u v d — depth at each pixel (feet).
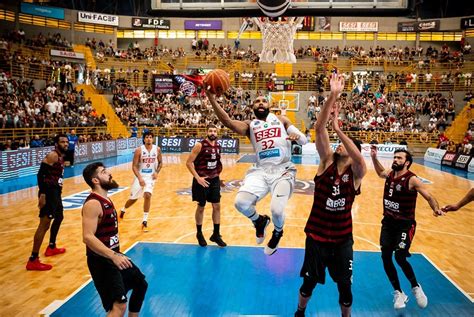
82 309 16.37
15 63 87.04
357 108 101.91
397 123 97.19
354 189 13.84
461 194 46.32
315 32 129.29
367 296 18.24
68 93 89.45
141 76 112.06
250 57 121.49
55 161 21.40
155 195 42.91
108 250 12.40
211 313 16.28
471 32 122.62
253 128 15.53
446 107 101.30
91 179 13.15
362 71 117.39
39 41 106.83
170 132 98.32
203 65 120.67
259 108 15.49
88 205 12.84
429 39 128.26
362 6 21.40
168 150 94.89
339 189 13.65
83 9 134.72
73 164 66.23
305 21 127.54
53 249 23.31
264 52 72.02
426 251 25.20
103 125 87.66
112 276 12.89
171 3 22.67
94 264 13.02
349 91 110.11
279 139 15.28
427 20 124.36
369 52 123.24
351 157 12.96
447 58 115.44
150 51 124.88
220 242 25.04
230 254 23.63
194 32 131.23
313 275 14.02
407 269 16.88
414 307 17.16
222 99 105.19
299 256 23.35
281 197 14.51
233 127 15.52
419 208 39.01
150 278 19.86
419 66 114.21
